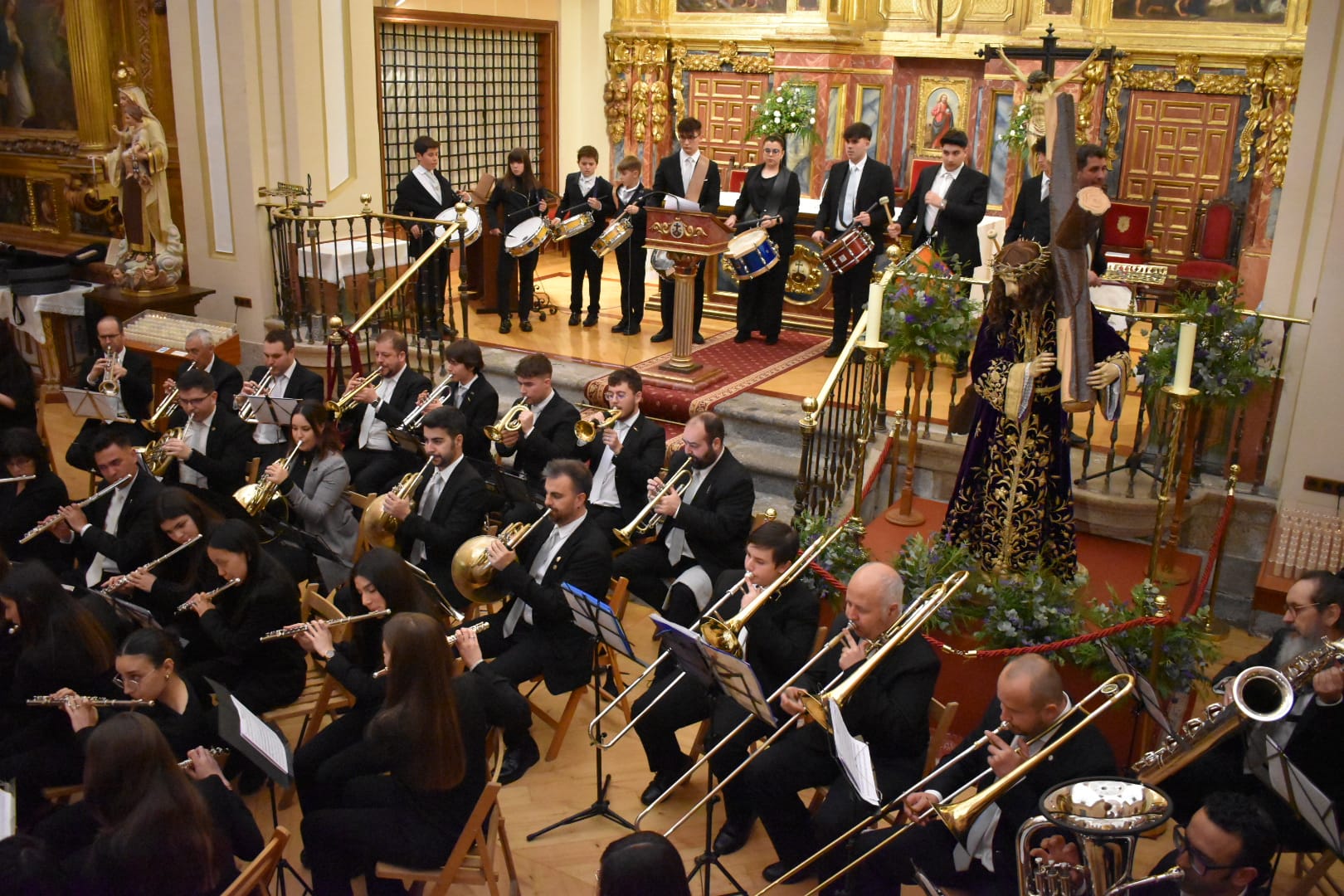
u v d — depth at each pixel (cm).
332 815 371
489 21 1100
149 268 889
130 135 873
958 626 480
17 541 567
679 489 553
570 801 473
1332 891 416
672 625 378
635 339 868
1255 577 599
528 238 821
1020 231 712
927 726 402
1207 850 304
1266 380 553
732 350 836
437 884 367
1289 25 917
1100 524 587
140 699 400
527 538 511
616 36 1118
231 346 837
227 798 354
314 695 481
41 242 1077
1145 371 570
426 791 362
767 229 787
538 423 637
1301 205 579
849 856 388
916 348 584
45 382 945
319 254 896
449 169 1122
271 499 568
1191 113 966
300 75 890
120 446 545
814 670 430
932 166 789
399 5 1011
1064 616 460
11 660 438
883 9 1030
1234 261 973
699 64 1091
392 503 543
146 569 491
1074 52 930
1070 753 361
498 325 909
